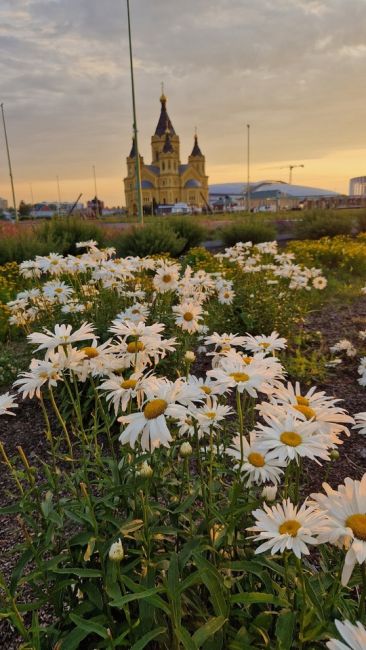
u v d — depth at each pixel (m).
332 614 1.18
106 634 1.12
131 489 1.42
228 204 100.75
